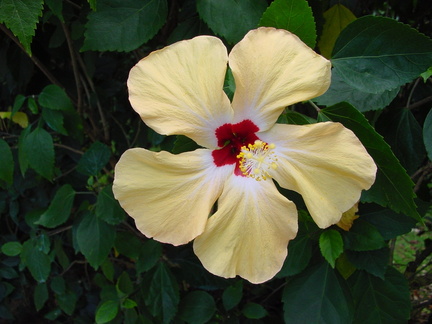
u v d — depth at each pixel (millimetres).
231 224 229
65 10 350
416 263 405
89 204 419
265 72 214
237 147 236
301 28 226
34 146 344
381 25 236
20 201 467
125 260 495
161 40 374
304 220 264
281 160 225
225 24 263
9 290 482
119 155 463
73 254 501
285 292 314
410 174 293
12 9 229
